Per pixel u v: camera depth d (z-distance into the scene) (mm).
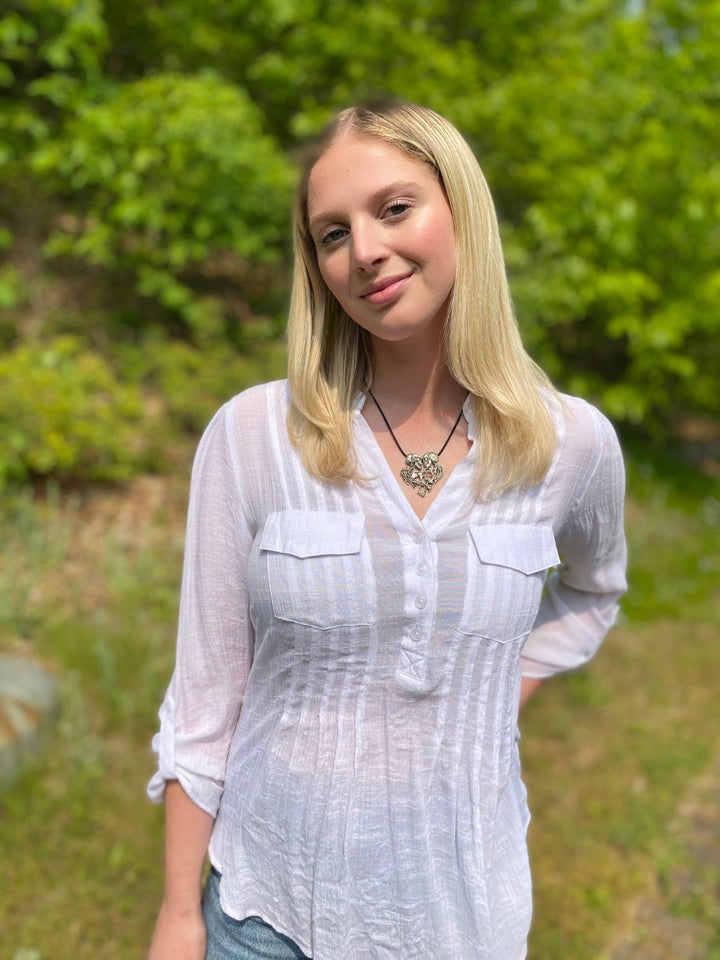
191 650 1209
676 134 6312
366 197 1067
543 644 1546
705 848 2936
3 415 4148
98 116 4957
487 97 5863
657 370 6961
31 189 5641
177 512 4625
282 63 6035
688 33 6605
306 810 1141
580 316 6895
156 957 1228
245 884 1210
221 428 1176
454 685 1133
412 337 1162
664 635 4379
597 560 1421
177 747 1212
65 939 2334
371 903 1153
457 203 1112
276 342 5664
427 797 1147
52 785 2799
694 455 7840
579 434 1215
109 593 3826
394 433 1189
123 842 2631
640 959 2471
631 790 3145
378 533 1106
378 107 1117
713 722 3664
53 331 5500
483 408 1158
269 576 1109
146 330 5836
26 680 3047
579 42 6617
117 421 4605
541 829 2910
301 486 1125
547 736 3420
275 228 5949
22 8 5320
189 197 5395
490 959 1170
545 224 5992
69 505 4363
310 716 1141
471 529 1134
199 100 5168
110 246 5633
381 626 1098
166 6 5965
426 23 6434
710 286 6398
